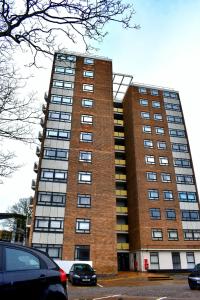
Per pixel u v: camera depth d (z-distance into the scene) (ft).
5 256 15.44
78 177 102.94
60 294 16.61
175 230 119.14
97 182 103.81
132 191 127.95
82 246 93.04
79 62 127.85
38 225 92.99
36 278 15.79
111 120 117.39
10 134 27.76
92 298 41.09
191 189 129.29
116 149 142.20
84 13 19.89
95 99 120.37
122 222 129.49
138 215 118.21
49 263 17.62
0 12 18.63
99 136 112.47
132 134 136.46
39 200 96.37
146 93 147.95
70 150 106.73
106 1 20.08
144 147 132.46
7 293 14.11
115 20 20.80
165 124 141.28
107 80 126.93
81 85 122.21
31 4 18.79
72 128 111.14
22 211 162.61
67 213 96.37
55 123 110.73
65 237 92.94
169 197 124.67
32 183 119.75
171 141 137.59
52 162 103.19
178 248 115.85
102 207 100.22
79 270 66.18
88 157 107.34
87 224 96.53
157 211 120.57
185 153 136.56
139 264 113.60
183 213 123.54
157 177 127.44
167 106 147.02
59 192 98.94
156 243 114.62
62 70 123.95
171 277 87.92
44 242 91.09
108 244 95.14
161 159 131.85
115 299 39.68
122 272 109.50
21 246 16.98
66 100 116.88
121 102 159.84
